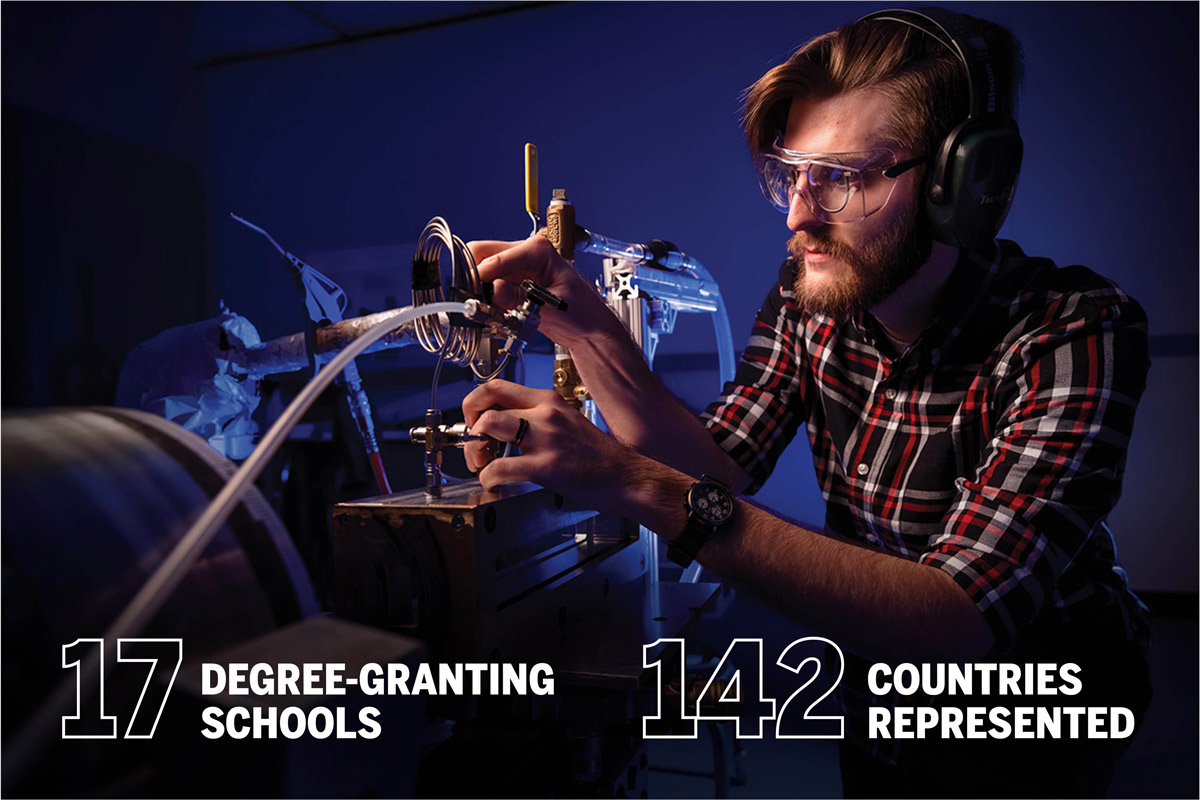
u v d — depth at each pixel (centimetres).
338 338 76
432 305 58
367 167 372
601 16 346
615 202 348
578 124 350
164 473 42
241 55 381
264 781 34
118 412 46
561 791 61
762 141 85
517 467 68
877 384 98
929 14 78
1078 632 87
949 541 72
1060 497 71
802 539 68
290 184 378
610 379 94
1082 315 79
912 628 65
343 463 217
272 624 41
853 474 102
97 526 36
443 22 361
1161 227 300
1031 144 310
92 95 323
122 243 335
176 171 359
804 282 88
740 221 335
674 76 339
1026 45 308
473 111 361
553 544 85
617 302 113
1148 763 191
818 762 175
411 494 73
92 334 323
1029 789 87
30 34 303
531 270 82
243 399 201
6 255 301
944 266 87
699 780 171
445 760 65
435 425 71
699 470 103
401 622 67
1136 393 75
